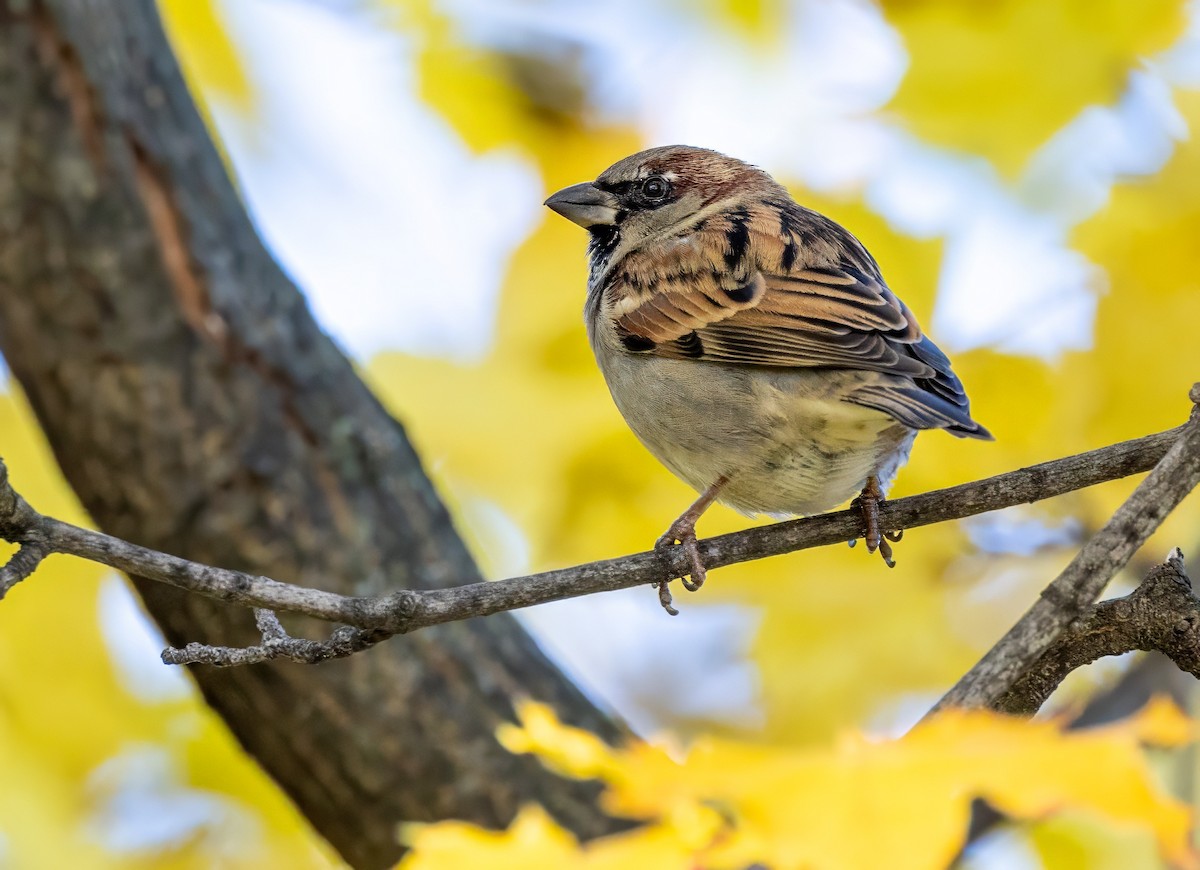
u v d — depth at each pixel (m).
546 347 12.40
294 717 9.85
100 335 9.55
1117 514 6.40
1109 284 11.26
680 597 12.21
